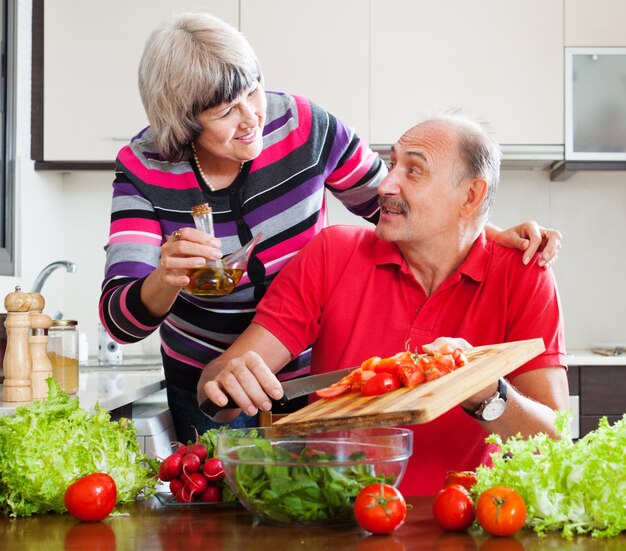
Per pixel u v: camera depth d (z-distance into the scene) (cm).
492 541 102
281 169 190
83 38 339
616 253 370
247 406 137
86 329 370
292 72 338
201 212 149
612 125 339
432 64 338
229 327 198
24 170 328
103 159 339
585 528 105
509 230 171
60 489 118
